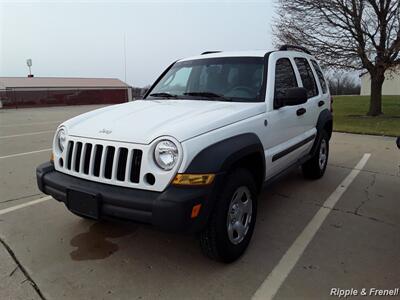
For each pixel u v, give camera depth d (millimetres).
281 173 4098
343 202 4523
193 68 4242
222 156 2688
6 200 4582
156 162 2604
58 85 39469
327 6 14406
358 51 14438
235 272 2898
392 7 13930
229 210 2871
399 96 29891
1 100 28109
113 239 3490
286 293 2617
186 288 2686
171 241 3445
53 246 3340
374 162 6781
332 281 2760
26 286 2701
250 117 3270
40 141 9344
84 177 2904
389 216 4066
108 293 2623
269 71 3783
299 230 3689
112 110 3486
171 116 3014
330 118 5426
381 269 2926
